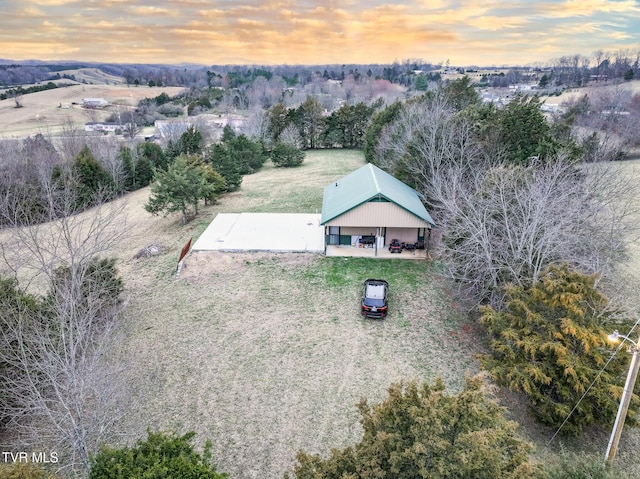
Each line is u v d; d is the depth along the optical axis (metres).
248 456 11.48
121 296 19.64
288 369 14.71
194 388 13.94
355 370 14.57
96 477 7.62
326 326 17.09
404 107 42.62
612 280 18.34
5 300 12.79
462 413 7.79
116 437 12.04
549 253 14.94
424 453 7.25
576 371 11.17
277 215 30.05
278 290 19.97
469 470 7.28
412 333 16.55
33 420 12.59
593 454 11.22
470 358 15.09
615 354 11.51
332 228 24.14
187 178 30.28
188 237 27.22
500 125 26.44
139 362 15.16
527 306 12.87
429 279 20.72
